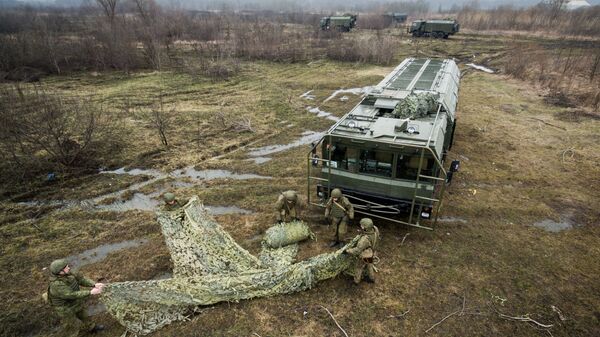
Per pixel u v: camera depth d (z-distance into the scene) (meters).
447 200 10.73
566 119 17.38
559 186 11.54
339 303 7.02
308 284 7.23
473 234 9.16
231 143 15.29
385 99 10.76
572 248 8.71
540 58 29.02
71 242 9.04
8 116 13.02
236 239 9.06
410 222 8.57
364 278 7.60
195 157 13.97
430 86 11.89
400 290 7.34
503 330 6.46
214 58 33.34
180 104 20.56
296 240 8.63
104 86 24.73
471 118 17.73
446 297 7.17
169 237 7.57
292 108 19.83
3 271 8.02
